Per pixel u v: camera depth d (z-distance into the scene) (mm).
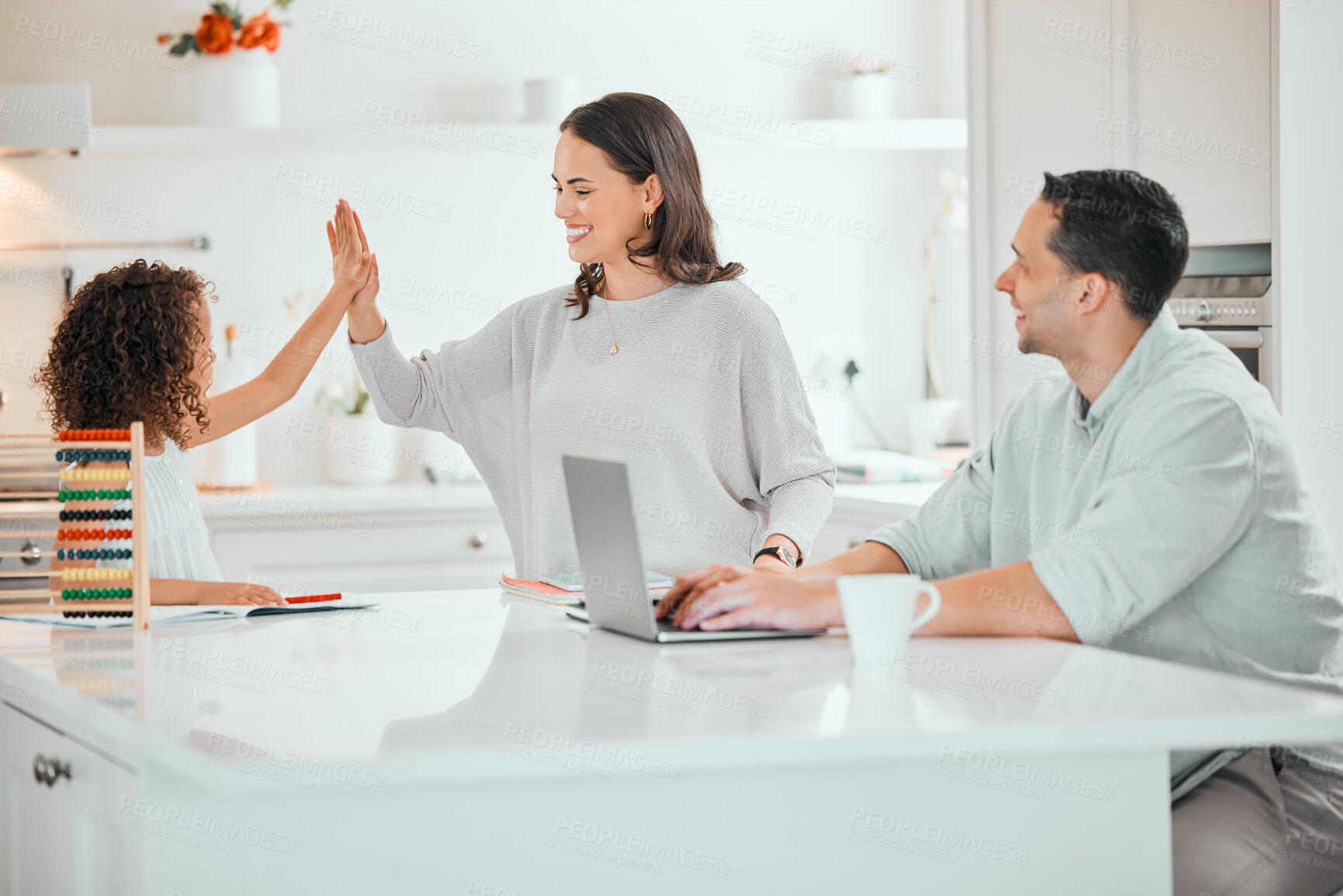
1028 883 1067
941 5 3977
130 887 1050
